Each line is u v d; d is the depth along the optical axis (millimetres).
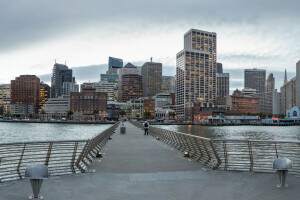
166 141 26172
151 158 16188
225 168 12359
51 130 145625
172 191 9070
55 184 9836
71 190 9133
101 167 13320
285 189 9117
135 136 35844
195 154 16094
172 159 15805
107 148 21453
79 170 11852
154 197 8430
